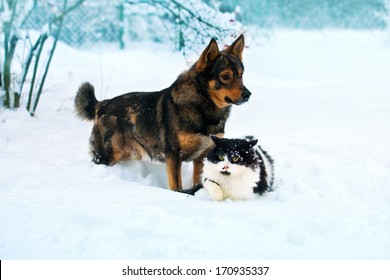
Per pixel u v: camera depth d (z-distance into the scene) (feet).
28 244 17.61
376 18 90.99
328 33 87.76
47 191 23.08
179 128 25.39
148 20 81.97
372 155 27.81
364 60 68.64
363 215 19.92
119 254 16.78
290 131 33.27
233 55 25.32
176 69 59.36
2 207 20.99
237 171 21.57
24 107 39.68
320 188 23.57
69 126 37.96
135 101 27.61
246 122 36.24
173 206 20.68
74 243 17.61
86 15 79.71
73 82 49.88
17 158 29.48
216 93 24.85
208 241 17.51
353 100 43.73
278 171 26.37
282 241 17.54
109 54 68.13
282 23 88.84
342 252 16.80
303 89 50.39
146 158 28.12
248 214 19.65
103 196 22.27
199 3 42.01
